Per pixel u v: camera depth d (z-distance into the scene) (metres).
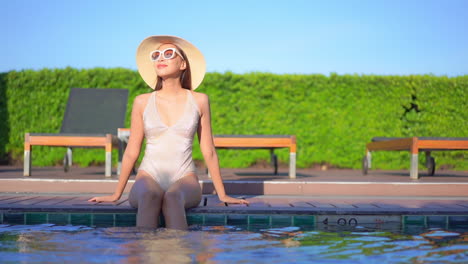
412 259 2.14
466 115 10.37
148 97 3.65
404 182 5.14
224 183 5.05
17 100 10.16
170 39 3.73
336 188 5.09
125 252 2.23
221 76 10.12
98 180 5.14
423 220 3.47
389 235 2.88
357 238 2.75
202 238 2.67
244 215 3.43
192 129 3.58
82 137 6.10
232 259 2.10
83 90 8.72
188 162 3.56
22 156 10.16
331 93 10.22
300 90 10.18
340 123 10.16
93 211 3.45
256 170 9.15
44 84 10.18
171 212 3.08
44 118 10.16
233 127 10.11
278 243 2.54
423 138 6.02
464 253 2.29
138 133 3.67
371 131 10.18
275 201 4.29
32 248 2.32
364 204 4.03
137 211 3.39
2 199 4.31
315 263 2.04
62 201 4.08
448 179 6.04
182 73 3.85
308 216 3.43
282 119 10.16
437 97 10.34
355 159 10.11
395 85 10.29
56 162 10.08
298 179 5.69
